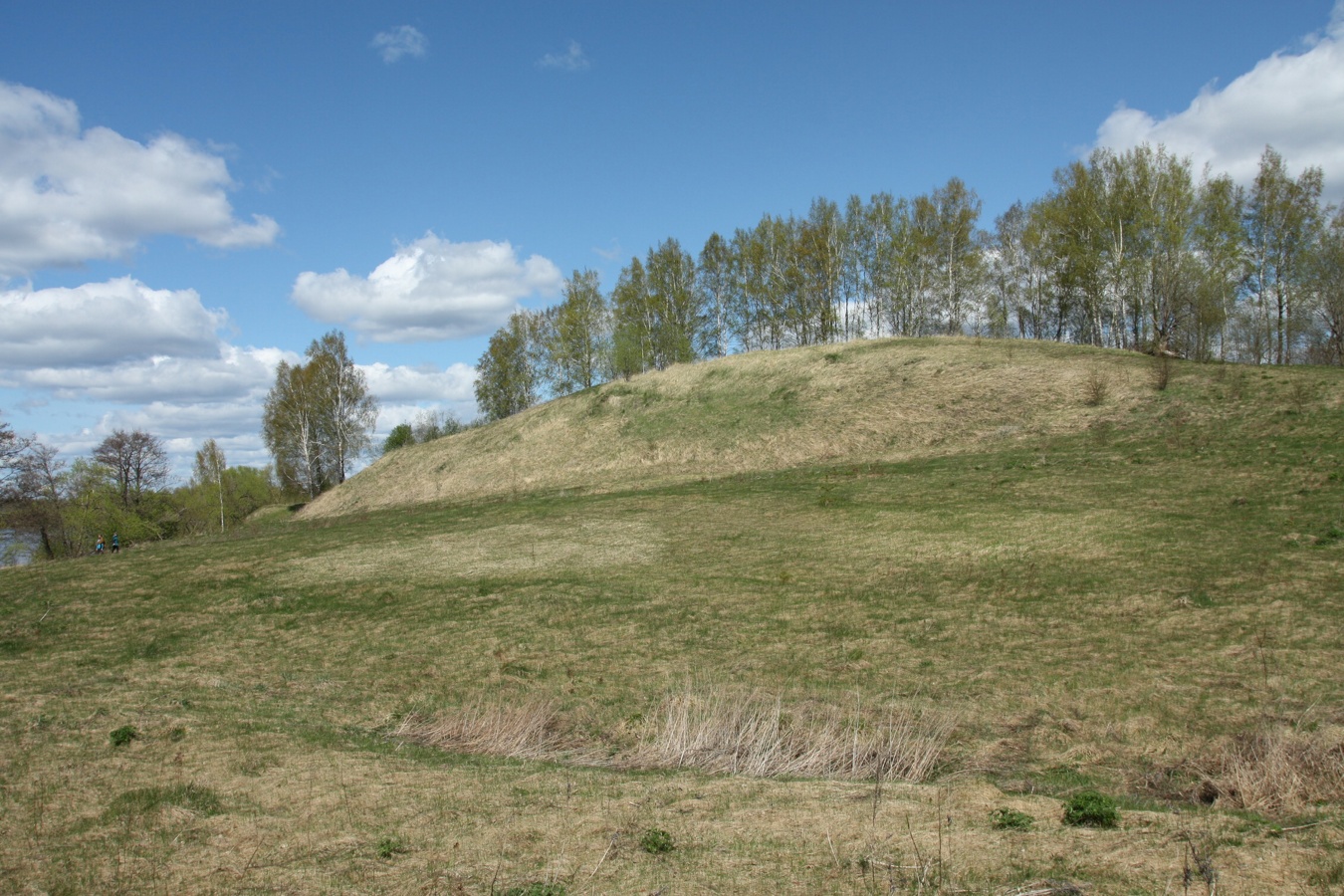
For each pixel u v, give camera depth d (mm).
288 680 16891
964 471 33000
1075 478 29156
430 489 53469
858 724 12414
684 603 20453
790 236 65375
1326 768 9156
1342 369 34781
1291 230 46594
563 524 33125
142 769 10984
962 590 19297
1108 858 6969
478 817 8828
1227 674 13070
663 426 50969
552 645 18078
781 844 7676
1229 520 21875
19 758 11562
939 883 6629
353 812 9125
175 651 19703
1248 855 6863
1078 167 49375
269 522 59219
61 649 20375
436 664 17406
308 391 70938
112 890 7227
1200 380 36469
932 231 60000
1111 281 49562
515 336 77500
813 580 21469
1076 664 14258
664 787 9812
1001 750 11258
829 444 42281
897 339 56719
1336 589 16250
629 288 68312
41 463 56531
